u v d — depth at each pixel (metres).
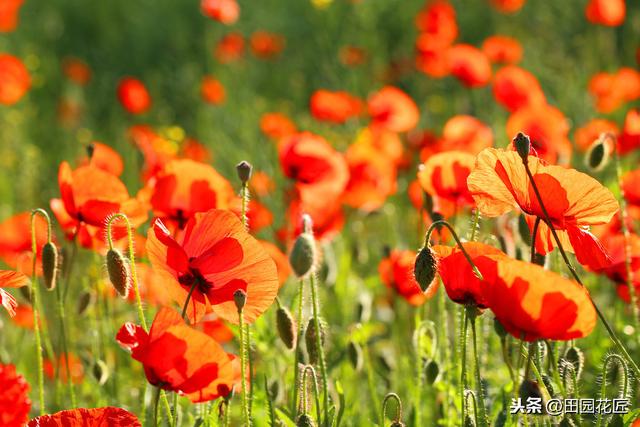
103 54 18.97
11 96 11.18
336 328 7.21
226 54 15.43
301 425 4.39
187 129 16.14
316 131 12.71
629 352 6.34
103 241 5.57
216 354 3.77
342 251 8.78
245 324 4.77
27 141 14.76
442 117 14.67
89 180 5.20
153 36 19.06
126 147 13.83
